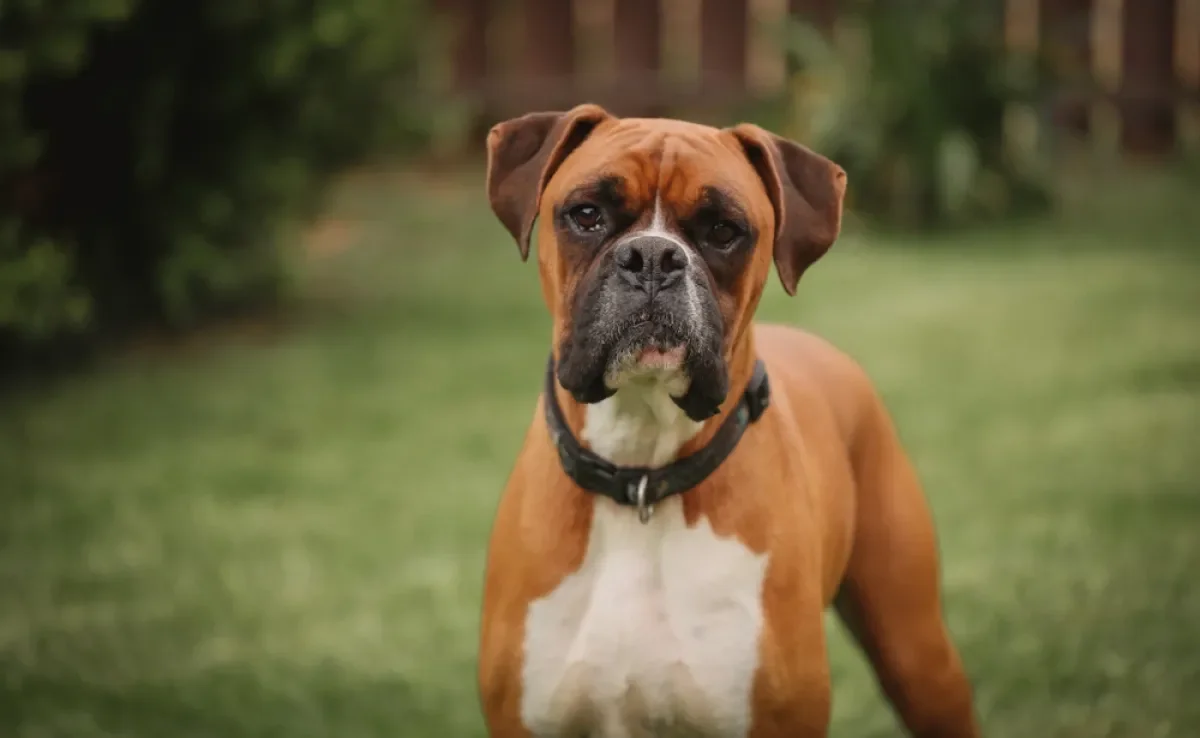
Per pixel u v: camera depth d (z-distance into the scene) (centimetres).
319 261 949
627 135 281
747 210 275
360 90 787
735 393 280
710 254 274
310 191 814
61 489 555
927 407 635
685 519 276
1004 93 1030
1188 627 426
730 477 278
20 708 394
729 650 271
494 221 1049
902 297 824
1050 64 1058
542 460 286
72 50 638
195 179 734
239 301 834
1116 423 604
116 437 616
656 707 274
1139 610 438
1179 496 525
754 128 294
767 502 279
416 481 564
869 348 725
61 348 749
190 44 703
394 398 666
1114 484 539
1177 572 461
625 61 1206
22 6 616
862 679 416
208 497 548
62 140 714
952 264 909
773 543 277
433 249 978
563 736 279
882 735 384
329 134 791
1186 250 930
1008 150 1060
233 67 712
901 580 321
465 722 392
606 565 276
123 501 543
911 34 1021
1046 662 410
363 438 614
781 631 274
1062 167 1145
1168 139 1181
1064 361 692
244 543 507
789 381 314
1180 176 1134
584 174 276
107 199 734
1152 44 1169
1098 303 793
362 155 823
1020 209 1052
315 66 743
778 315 789
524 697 279
